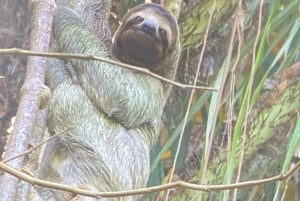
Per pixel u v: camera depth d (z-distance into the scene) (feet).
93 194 20.62
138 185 36.63
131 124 36.96
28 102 23.89
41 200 32.22
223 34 42.78
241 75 42.70
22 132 22.99
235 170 41.70
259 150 42.47
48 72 35.99
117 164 35.78
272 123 40.47
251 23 42.75
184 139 43.39
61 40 37.06
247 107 33.81
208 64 43.73
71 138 35.32
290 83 41.09
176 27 38.58
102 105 36.32
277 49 44.24
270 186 43.73
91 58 21.27
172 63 39.04
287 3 43.06
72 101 35.68
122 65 21.81
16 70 40.57
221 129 42.80
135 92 37.09
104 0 40.04
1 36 40.65
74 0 39.14
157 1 43.04
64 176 34.86
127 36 37.09
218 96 33.91
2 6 40.88
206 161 32.91
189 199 39.34
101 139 35.76
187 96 43.96
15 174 20.03
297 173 43.19
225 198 33.09
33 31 25.84
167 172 46.62
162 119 44.47
